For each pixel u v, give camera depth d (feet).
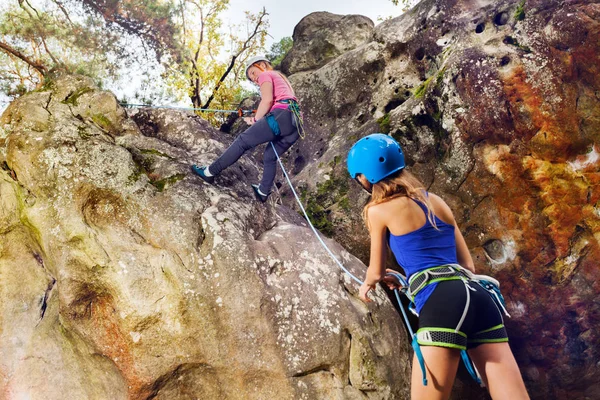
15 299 13.85
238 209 14.38
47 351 13.44
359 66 23.39
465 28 19.26
